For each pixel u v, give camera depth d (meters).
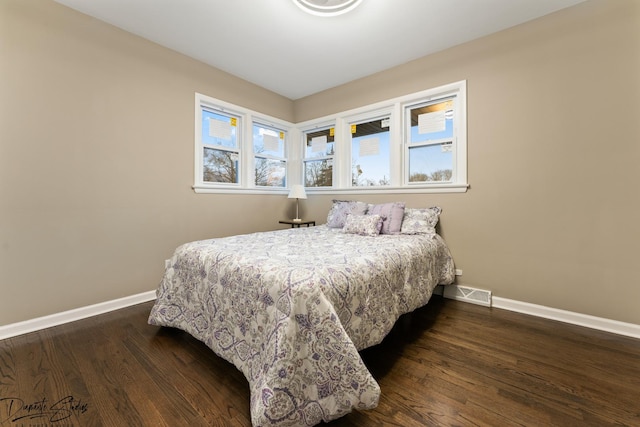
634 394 1.26
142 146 2.46
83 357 1.56
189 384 1.33
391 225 2.56
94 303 2.20
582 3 1.97
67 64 2.04
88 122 2.15
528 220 2.23
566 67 2.04
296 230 2.83
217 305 1.48
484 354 1.61
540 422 1.10
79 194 2.12
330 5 2.04
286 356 1.03
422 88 2.79
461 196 2.56
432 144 2.80
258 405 1.00
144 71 2.46
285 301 1.11
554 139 2.10
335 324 1.09
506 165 2.31
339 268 1.30
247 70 3.10
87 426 1.08
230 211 3.21
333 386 1.07
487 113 2.40
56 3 1.99
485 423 1.10
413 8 2.07
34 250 1.92
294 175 4.02
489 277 2.43
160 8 2.09
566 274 2.08
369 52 2.70
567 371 1.45
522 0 1.98
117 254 2.32
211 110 3.09
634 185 1.83
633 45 1.81
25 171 1.88
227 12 2.13
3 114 1.80
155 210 2.56
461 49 2.53
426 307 2.40
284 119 3.89
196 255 1.72
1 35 1.78
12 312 1.84
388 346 1.71
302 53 2.74
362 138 3.39
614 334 1.87
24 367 1.46
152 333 1.87
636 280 1.83
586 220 1.99
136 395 1.25
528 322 2.07
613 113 1.88
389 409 1.17
